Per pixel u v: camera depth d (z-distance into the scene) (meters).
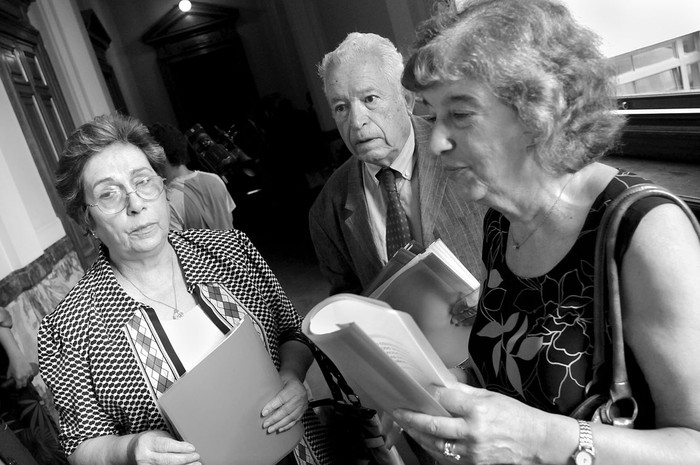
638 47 1.90
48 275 4.23
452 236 1.84
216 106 16.61
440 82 0.95
